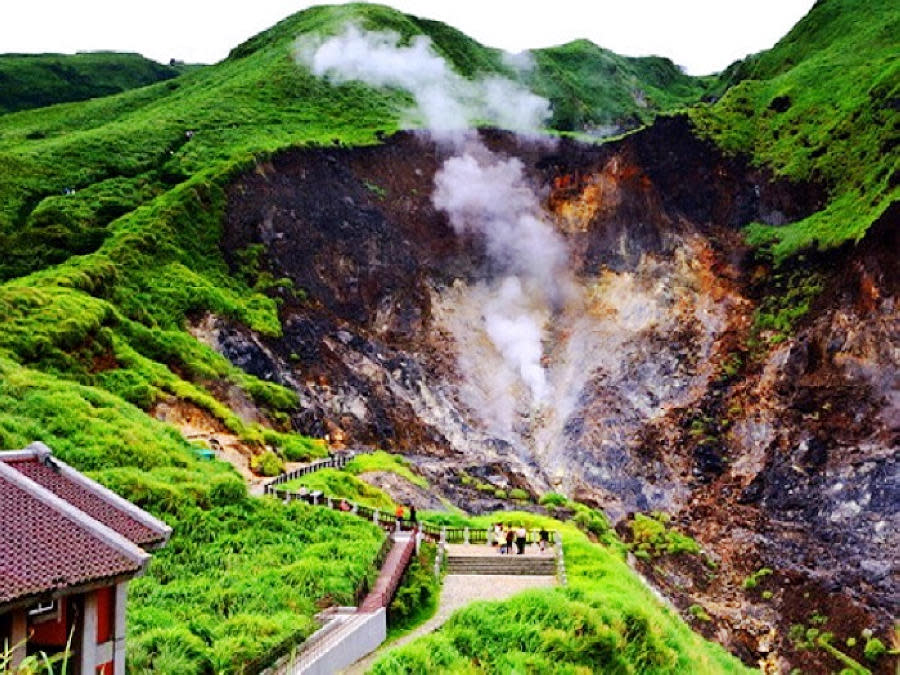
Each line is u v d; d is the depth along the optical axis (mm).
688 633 38219
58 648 17406
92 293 60000
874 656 48500
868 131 79688
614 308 80500
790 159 82438
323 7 128250
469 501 57375
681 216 83312
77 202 77062
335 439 64000
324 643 23594
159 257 68250
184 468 40156
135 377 52750
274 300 71875
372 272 78812
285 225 77312
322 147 84312
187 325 64312
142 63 171125
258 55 118875
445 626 24828
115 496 20672
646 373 74312
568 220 86875
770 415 67562
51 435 37125
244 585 28156
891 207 68000
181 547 31375
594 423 71375
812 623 51969
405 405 70375
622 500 65938
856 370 65938
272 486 42312
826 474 62250
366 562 31516
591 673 23953
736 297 76875
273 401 61750
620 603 28750
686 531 61688
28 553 16844
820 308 70562
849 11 102938
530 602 26172
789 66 103375
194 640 21656
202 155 86500
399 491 53000
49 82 151000
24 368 46281
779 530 60125
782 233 78625
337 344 71625
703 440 67812
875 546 56281
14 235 69500
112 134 90375
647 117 119000
